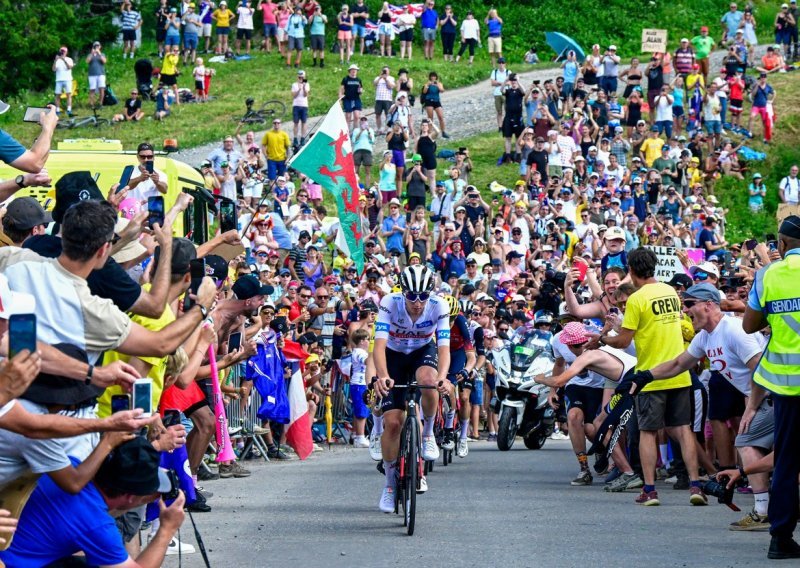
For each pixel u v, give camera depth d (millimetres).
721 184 98750
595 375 33688
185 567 20656
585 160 82875
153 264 19469
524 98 97812
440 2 137625
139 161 32125
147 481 14797
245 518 26359
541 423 44625
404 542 23172
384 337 26031
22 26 120562
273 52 121125
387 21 121438
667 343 28500
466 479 34406
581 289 52844
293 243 61844
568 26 139375
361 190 71625
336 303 48969
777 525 21156
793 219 22000
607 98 95562
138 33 124438
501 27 130750
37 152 18875
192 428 26734
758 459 23625
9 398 12766
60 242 17469
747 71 124500
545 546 22734
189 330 16219
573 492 31422
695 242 77000
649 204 81312
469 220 67312
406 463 24859
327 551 22172
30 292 15062
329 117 42312
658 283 28891
